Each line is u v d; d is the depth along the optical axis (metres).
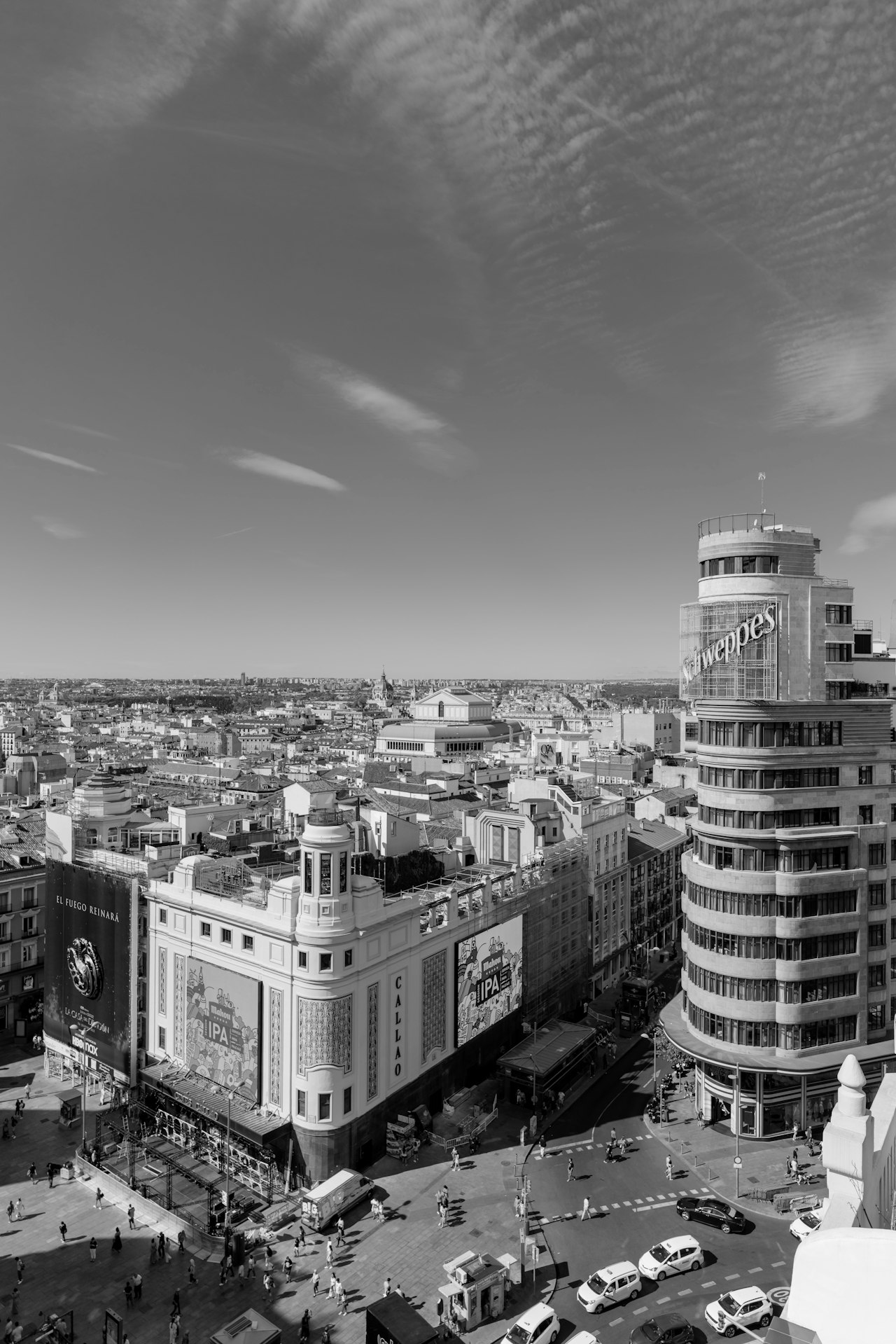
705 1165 75.44
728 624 83.56
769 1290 58.50
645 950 138.38
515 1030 97.50
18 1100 87.81
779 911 81.44
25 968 110.00
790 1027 80.44
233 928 77.81
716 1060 79.62
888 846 84.81
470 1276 56.56
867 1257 14.95
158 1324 56.25
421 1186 71.69
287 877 83.50
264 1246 63.97
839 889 81.94
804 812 83.00
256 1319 53.44
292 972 72.38
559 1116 85.12
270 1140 70.88
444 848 108.81
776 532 84.12
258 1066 75.12
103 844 99.12
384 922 76.25
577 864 115.19
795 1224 65.38
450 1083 85.69
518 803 125.50
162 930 84.94
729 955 81.94
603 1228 66.25
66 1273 61.53
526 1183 72.38
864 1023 83.06
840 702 84.56
